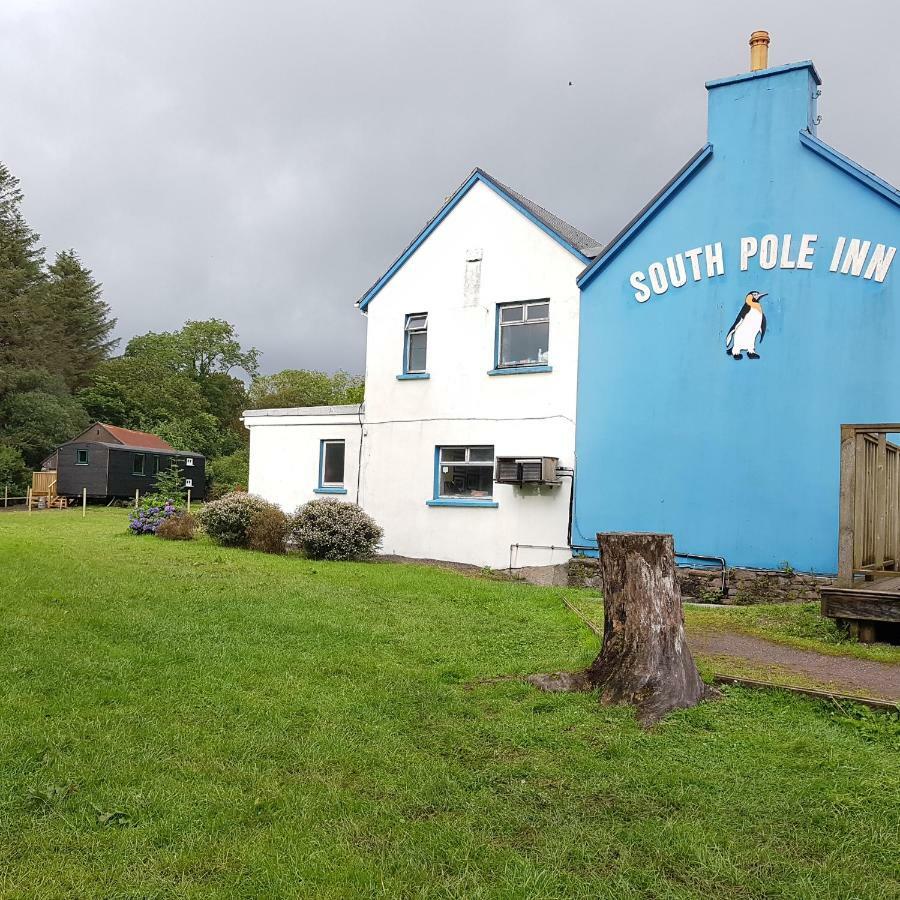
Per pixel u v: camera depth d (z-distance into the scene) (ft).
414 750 15.67
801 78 42.98
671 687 18.38
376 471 58.70
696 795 13.41
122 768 14.17
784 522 42.04
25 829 11.92
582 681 19.86
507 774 14.46
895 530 33.73
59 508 120.88
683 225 45.88
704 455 44.52
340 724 17.01
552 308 51.26
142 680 19.72
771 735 16.34
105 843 11.59
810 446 41.68
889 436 39.58
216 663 21.61
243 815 12.57
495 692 19.63
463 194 55.77
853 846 11.63
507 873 10.93
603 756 15.40
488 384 53.78
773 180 43.34
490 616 31.12
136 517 66.23
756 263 43.50
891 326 40.06
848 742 15.88
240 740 15.81
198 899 10.25
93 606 28.43
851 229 41.16
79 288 220.84
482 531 53.31
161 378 213.25
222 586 35.53
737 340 43.83
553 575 49.01
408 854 11.48
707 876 10.91
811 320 41.96
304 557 52.44
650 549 19.27
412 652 24.23
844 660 23.59
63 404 169.99
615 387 47.96
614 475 47.57
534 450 51.34
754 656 24.21
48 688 18.57
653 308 46.83
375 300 59.57
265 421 64.54
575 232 62.95
